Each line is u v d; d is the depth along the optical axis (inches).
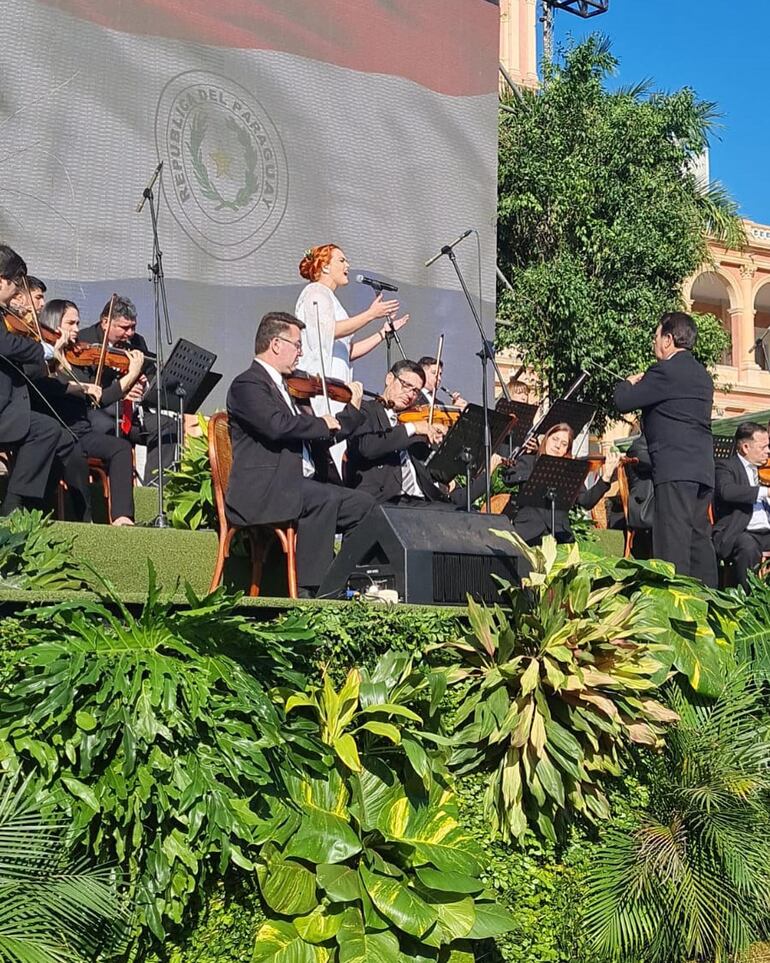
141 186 304.7
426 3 367.2
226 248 319.9
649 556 283.0
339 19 346.9
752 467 275.7
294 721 138.5
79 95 295.6
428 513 180.1
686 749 170.2
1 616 131.0
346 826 133.9
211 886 128.6
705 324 518.3
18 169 285.9
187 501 230.8
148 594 128.4
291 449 196.7
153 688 121.8
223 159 320.5
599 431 475.5
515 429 273.0
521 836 152.1
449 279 364.8
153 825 123.6
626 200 471.2
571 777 157.8
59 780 119.0
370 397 258.2
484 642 159.2
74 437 211.9
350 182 346.6
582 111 478.6
